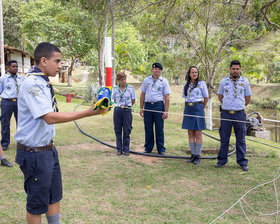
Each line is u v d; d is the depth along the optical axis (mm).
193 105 5129
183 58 10719
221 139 5043
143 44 26297
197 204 3406
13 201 3289
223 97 4977
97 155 5465
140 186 3965
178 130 8523
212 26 9602
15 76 5508
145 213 3127
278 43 9234
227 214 3141
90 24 18281
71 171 4449
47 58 2000
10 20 28359
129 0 7176
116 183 4035
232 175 4566
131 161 5184
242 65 10914
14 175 4121
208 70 9961
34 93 1905
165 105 5688
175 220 2975
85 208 3203
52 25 21750
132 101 5637
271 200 3551
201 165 5145
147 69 24516
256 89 29031
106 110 1827
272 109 24562
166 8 8141
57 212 2291
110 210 3182
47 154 2086
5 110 5418
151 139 5871
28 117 1995
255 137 8891
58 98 15586
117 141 5605
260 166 5102
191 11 8531
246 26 9406
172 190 3854
